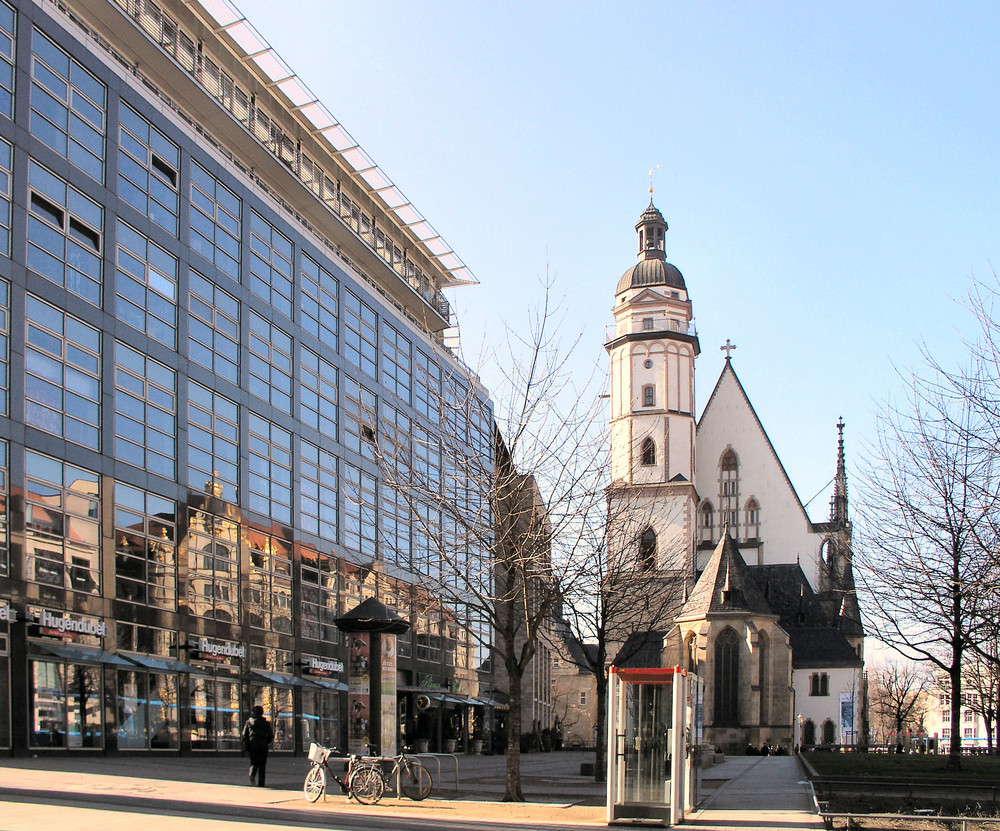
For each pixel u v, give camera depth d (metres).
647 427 112.81
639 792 21.11
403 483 37.38
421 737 61.81
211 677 42.41
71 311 36.09
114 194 38.88
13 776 24.72
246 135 49.09
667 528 107.81
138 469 38.97
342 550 54.44
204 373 43.72
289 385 50.69
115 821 17.67
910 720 138.75
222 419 44.84
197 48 48.69
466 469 31.62
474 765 47.06
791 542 117.50
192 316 43.22
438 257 70.38
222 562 44.03
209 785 25.66
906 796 27.08
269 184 52.31
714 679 97.75
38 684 33.09
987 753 67.62
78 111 37.41
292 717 49.00
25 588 32.91
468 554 32.38
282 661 48.22
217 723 42.69
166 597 40.00
